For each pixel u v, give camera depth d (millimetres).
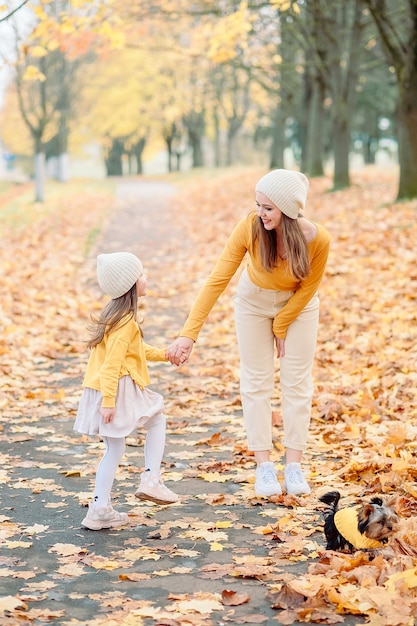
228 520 4566
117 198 30922
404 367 7492
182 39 40438
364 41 24359
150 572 3844
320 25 21281
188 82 46406
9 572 3809
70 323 10680
